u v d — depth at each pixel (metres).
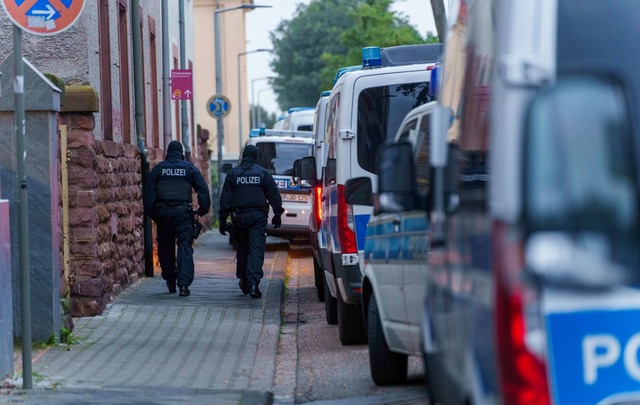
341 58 143.75
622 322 9.09
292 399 18.81
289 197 54.47
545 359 8.59
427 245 15.54
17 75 18.09
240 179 34.72
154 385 19.44
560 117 7.88
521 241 8.33
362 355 23.47
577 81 7.87
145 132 46.06
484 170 12.27
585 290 8.96
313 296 36.44
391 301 17.95
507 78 8.77
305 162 34.50
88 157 28.64
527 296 8.48
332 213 25.83
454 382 10.96
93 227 28.81
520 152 8.14
